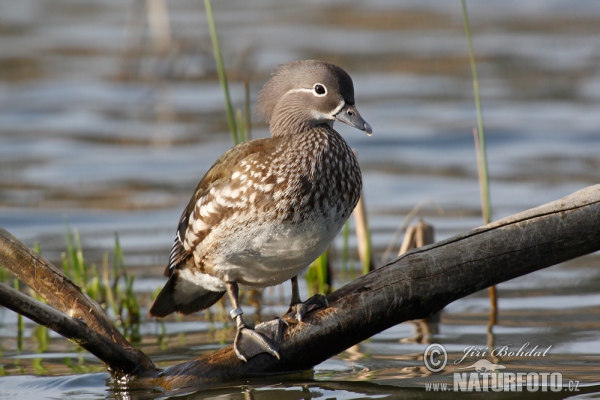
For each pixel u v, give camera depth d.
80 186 18.19
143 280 13.34
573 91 24.16
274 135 10.02
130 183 18.33
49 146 20.75
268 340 8.88
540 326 10.98
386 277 8.81
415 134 21.33
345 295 8.89
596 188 8.82
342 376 9.34
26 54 28.52
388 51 28.23
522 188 17.47
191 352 10.50
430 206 16.66
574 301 12.01
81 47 29.31
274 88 10.11
